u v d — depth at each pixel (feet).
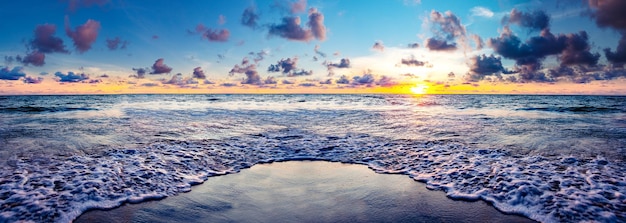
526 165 21.89
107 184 17.92
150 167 21.76
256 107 98.53
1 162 22.24
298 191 18.16
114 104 119.44
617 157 24.03
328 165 24.14
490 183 18.47
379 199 16.79
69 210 14.49
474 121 52.47
